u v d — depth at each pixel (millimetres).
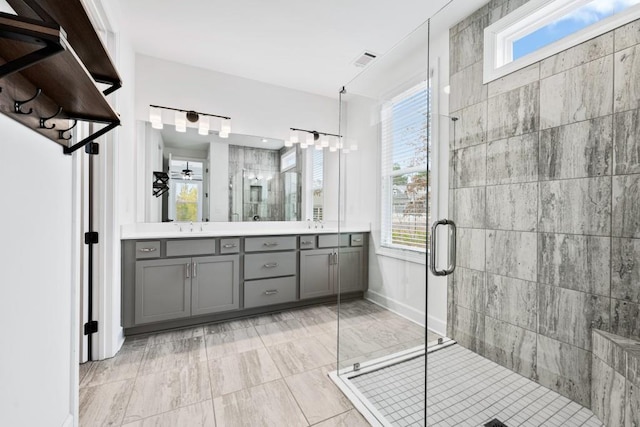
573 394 1532
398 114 2207
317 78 3281
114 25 1938
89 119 1188
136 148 2752
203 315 2629
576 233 1557
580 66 1536
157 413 1451
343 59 2852
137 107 2764
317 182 3736
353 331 2086
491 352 1900
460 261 2109
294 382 1733
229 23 2287
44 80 852
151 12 2148
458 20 2201
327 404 1538
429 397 1585
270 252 2857
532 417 1453
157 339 2314
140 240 2291
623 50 1382
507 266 1858
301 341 2297
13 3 798
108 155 1974
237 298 2697
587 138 1511
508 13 1878
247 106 3307
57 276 1130
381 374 1800
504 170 1895
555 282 1638
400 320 1982
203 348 2164
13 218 841
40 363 1000
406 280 1996
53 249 1094
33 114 917
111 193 1986
